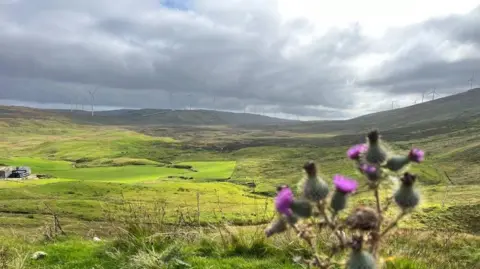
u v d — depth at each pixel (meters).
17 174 149.62
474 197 52.47
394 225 3.42
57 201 77.06
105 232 11.05
